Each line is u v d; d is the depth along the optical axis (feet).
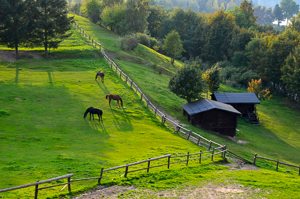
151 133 88.58
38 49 161.79
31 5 141.69
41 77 122.72
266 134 133.49
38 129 73.82
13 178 44.32
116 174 52.13
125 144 73.41
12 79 113.91
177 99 147.43
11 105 87.04
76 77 129.90
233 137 117.08
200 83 130.62
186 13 354.74
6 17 135.54
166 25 353.10
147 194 43.78
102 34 238.68
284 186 53.93
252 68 254.47
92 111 87.40
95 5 300.40
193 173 58.59
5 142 61.77
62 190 42.45
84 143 69.36
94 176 49.08
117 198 41.24
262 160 89.86
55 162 53.78
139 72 169.89
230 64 273.33
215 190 48.49
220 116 116.06
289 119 170.30
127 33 260.42
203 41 318.24
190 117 119.44
